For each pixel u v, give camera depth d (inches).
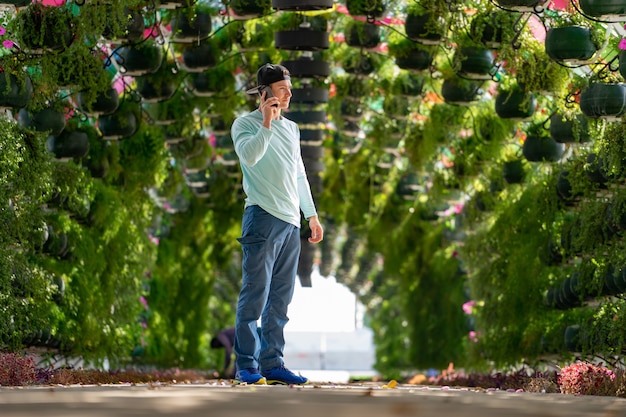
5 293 359.6
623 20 325.7
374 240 870.4
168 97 510.0
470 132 587.5
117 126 494.9
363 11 445.4
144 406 133.0
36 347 423.2
